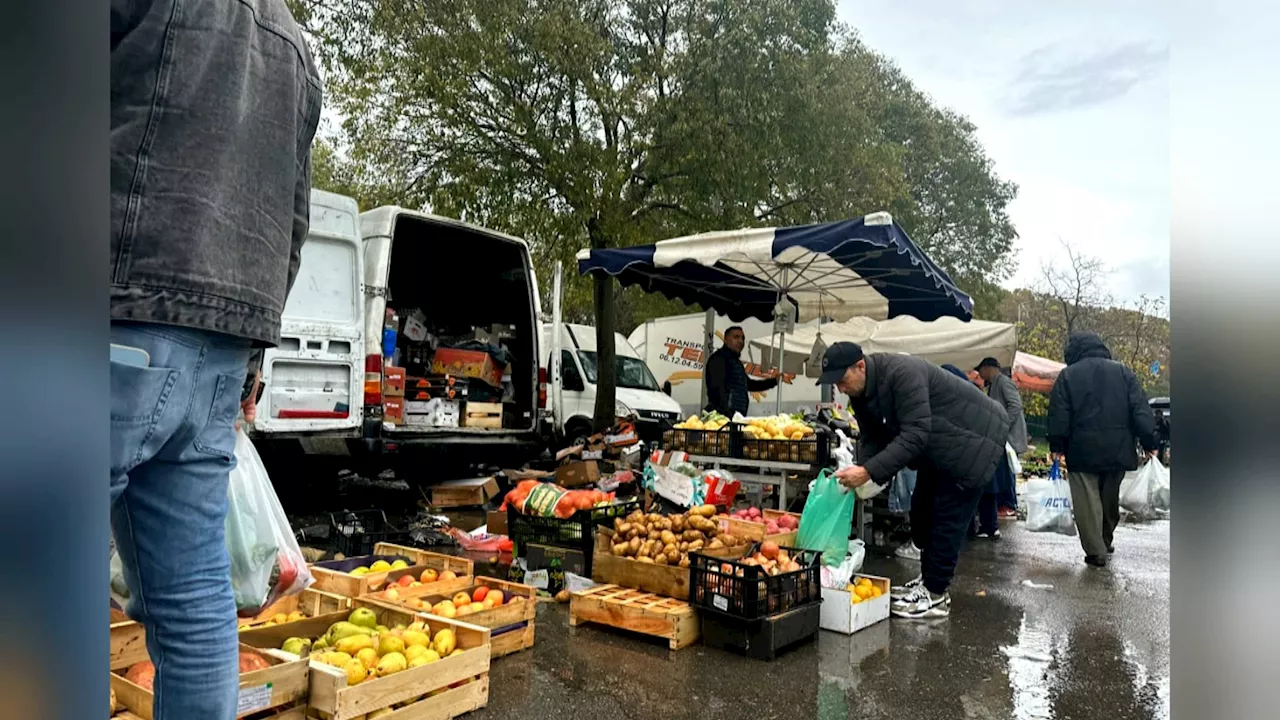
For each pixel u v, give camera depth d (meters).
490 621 3.93
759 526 5.49
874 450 5.37
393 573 4.43
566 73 11.59
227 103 1.70
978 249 28.73
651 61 12.37
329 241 7.08
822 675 3.85
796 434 6.60
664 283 9.43
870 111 16.48
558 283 9.30
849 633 4.54
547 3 11.72
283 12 1.96
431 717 3.11
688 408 15.85
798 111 12.51
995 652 4.30
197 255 1.62
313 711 2.85
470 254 9.18
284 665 2.77
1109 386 6.79
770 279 8.73
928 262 7.22
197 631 1.78
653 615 4.19
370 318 7.27
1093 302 25.66
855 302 9.75
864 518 7.46
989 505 8.37
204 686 1.79
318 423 6.82
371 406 7.17
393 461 7.54
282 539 2.51
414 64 11.14
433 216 7.99
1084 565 6.86
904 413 4.77
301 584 2.54
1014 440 9.40
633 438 8.59
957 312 9.16
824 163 13.00
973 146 27.69
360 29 11.58
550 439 9.00
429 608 3.93
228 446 1.84
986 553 7.43
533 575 5.22
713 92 12.22
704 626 4.23
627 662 3.94
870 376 4.91
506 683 3.62
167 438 1.65
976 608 5.26
